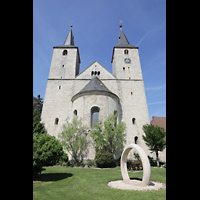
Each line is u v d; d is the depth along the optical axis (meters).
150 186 8.85
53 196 7.29
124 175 10.27
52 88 30.75
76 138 20.73
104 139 19.67
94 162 18.64
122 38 39.78
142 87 31.81
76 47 34.84
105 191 8.03
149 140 20.80
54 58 33.66
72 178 11.41
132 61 34.28
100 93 23.25
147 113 29.78
